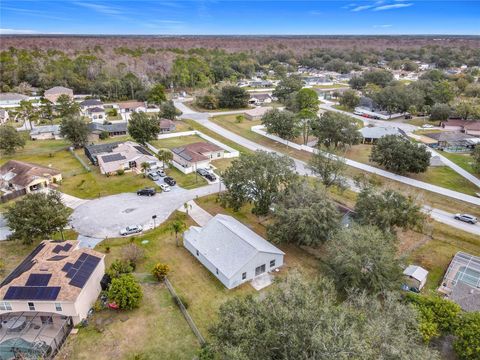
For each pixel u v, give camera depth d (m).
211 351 24.30
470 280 36.41
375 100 120.00
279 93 137.75
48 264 32.19
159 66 196.12
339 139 78.12
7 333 29.38
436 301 30.06
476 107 107.25
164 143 85.06
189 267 39.09
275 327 20.52
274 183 46.62
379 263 32.62
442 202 55.94
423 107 116.50
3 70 152.75
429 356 20.66
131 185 60.41
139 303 33.19
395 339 20.20
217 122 108.31
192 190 58.91
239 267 35.78
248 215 51.25
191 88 165.75
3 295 29.34
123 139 90.06
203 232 42.31
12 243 43.38
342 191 54.41
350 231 35.25
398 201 41.06
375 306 24.14
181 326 30.80
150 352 28.05
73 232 45.47
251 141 89.50
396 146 65.50
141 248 41.84
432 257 42.03
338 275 33.94
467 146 83.06
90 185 60.16
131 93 143.50
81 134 78.75
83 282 31.28
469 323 27.19
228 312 23.45
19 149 79.31
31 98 133.50
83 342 28.89
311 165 54.97
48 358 27.22
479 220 50.66
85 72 162.75
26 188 56.31
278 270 38.97
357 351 18.12
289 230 40.03
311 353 18.92
